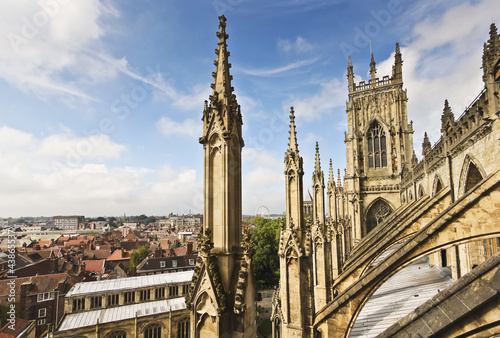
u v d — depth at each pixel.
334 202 55.75
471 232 17.75
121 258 136.38
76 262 128.38
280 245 21.83
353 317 20.27
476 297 8.93
